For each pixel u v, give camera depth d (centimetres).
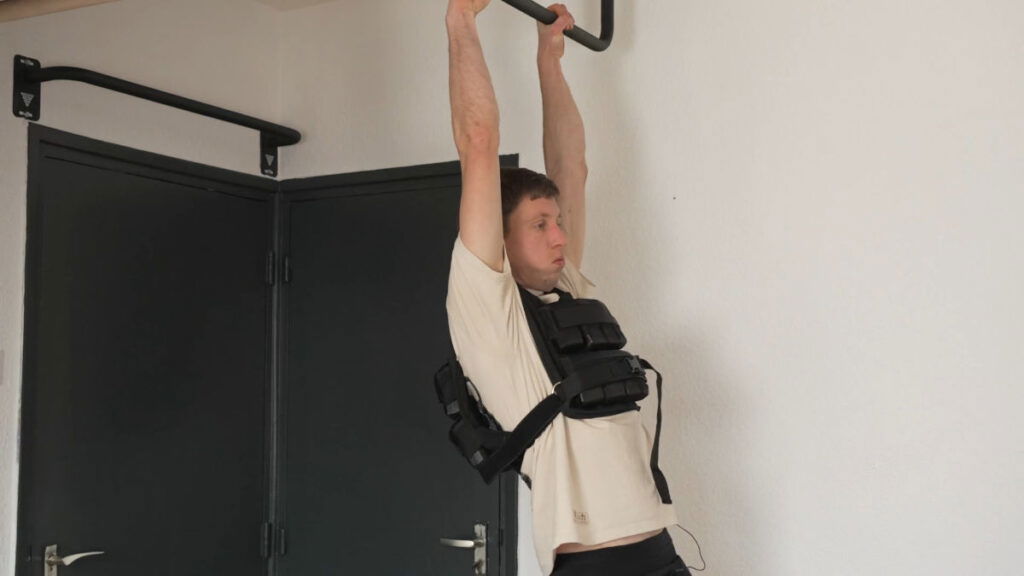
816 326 235
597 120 263
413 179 294
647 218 256
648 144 257
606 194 261
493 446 181
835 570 231
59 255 252
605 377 176
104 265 264
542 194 186
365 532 296
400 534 290
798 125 239
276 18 319
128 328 270
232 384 302
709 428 246
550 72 224
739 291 244
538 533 176
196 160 291
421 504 287
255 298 311
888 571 225
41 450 246
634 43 260
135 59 273
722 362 245
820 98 237
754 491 240
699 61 252
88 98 261
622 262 258
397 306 295
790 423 237
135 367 271
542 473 176
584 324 179
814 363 235
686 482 248
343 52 309
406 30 297
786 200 240
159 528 276
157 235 279
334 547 302
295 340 314
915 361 224
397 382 293
